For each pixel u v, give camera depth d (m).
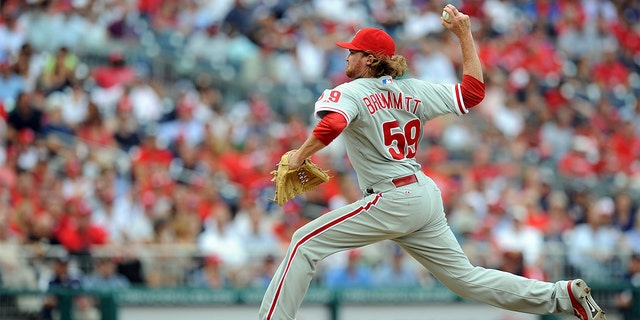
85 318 37.00
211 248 43.84
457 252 21.80
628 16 75.69
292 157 20.59
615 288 41.84
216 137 52.19
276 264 42.53
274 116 57.41
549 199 53.94
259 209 46.03
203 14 61.50
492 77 64.44
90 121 50.00
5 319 36.59
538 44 69.75
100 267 39.94
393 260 43.38
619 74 71.56
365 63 21.36
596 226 51.91
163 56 56.91
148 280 40.50
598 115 65.75
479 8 70.31
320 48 62.34
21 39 54.16
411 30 67.25
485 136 59.72
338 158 53.25
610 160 61.97
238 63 59.41
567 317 40.50
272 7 63.38
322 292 39.28
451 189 52.50
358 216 21.22
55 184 44.28
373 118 20.89
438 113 21.70
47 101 50.31
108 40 56.22
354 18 66.12
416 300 40.28
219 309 38.31
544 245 48.88
